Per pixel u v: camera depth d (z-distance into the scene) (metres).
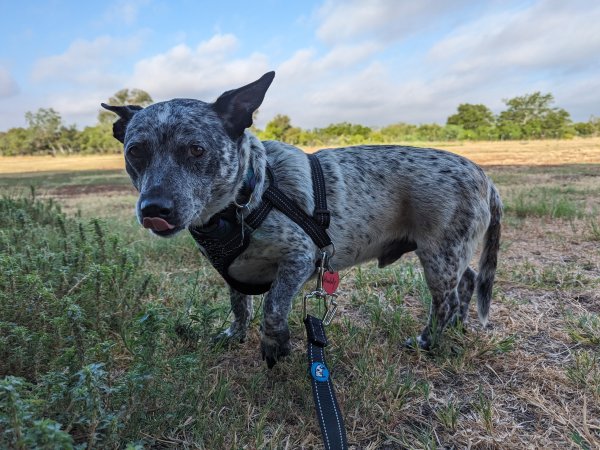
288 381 0.51
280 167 0.55
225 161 0.50
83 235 0.72
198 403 0.45
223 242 0.52
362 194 0.60
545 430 0.43
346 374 0.54
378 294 0.80
